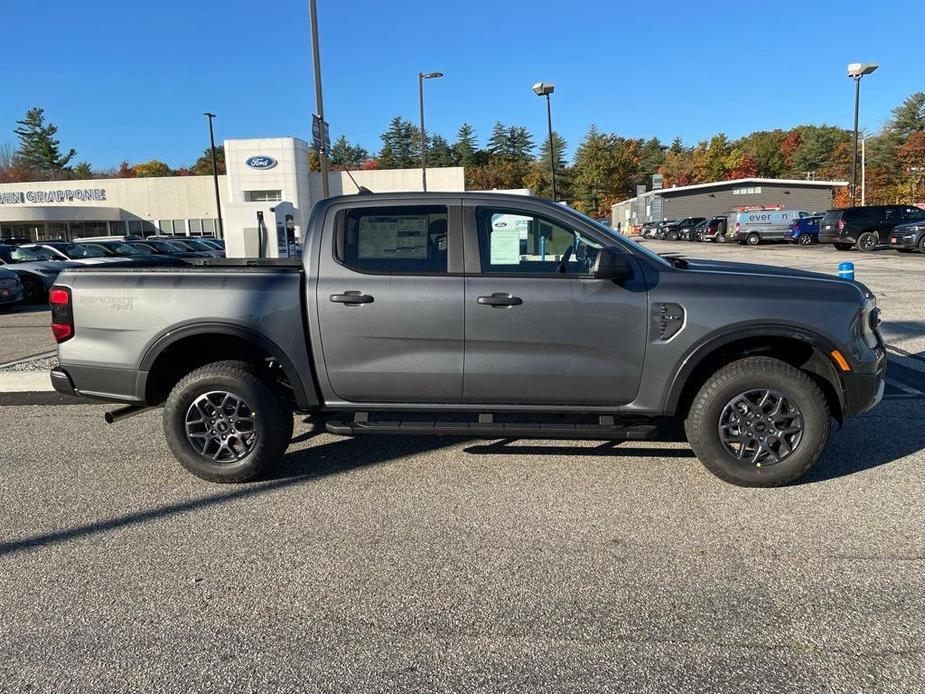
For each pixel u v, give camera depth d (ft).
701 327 13.57
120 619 9.88
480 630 9.51
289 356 14.44
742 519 12.79
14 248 52.90
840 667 8.58
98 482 15.23
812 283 13.88
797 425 13.75
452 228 14.23
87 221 168.04
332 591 10.58
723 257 80.43
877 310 14.92
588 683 8.37
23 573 11.24
